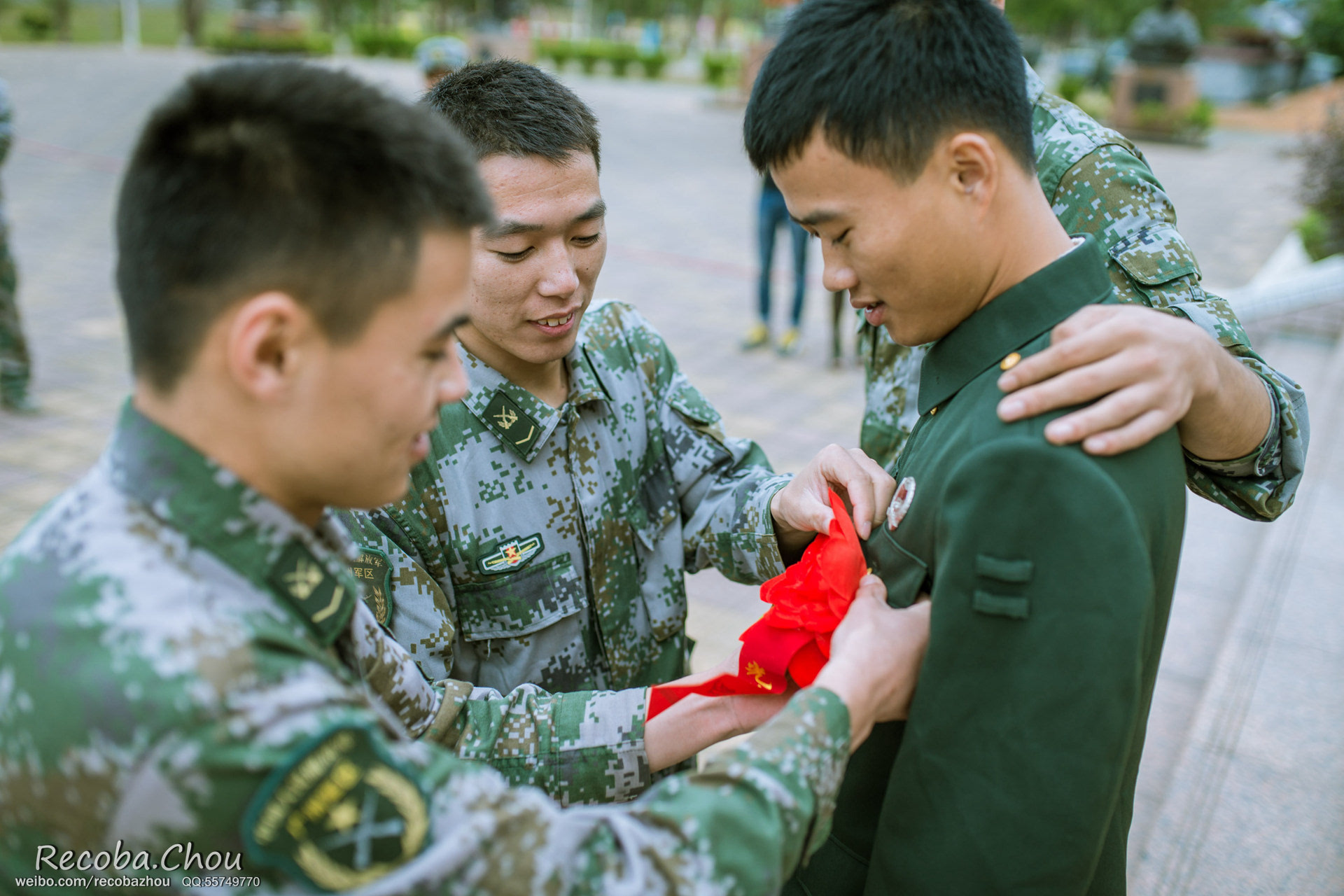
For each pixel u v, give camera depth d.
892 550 1.08
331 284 0.75
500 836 0.75
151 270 0.75
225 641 0.73
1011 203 0.97
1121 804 1.11
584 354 1.48
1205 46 21.16
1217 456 1.12
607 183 11.62
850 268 0.99
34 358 5.14
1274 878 1.93
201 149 0.73
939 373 1.07
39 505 3.62
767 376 5.50
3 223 4.18
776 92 0.95
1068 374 0.90
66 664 0.71
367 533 1.29
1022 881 0.93
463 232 0.82
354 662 0.98
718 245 8.80
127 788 0.69
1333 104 7.25
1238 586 3.22
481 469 1.39
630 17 42.59
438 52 5.12
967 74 0.91
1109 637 0.88
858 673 0.94
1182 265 1.43
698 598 3.25
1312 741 2.30
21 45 22.33
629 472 1.51
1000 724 0.92
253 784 0.69
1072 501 0.88
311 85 0.77
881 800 1.13
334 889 0.70
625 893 0.76
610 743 1.18
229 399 0.78
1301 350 5.45
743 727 1.18
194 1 23.94
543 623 1.42
